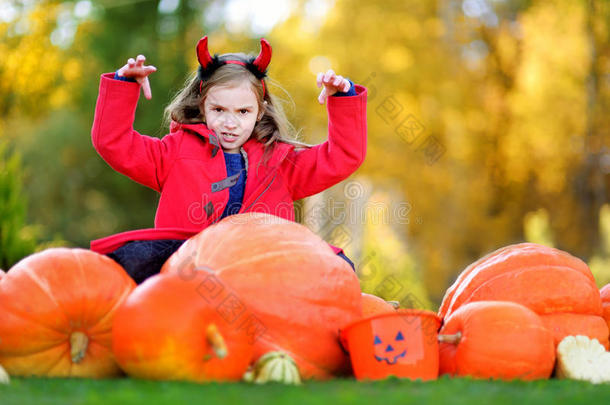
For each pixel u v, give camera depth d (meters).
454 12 20.12
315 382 2.79
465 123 19.61
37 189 20.89
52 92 20.67
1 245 7.18
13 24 19.88
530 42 20.25
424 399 2.30
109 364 2.91
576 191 20.55
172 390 2.33
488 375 3.02
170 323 2.54
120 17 21.20
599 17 19.03
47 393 2.38
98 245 3.48
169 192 3.89
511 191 20.97
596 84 19.69
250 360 2.82
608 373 3.07
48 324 2.81
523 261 3.57
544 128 20.09
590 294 3.49
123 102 3.73
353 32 19.11
